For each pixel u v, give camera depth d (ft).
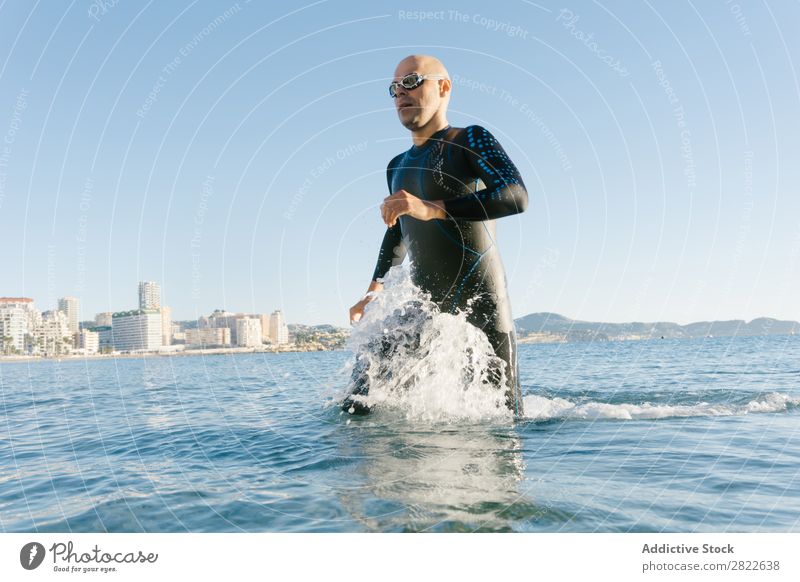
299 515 6.65
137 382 36.40
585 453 9.27
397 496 7.04
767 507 6.93
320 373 35.88
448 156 12.96
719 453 9.38
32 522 7.18
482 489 7.26
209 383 30.78
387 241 15.23
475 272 13.20
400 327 13.53
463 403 13.17
